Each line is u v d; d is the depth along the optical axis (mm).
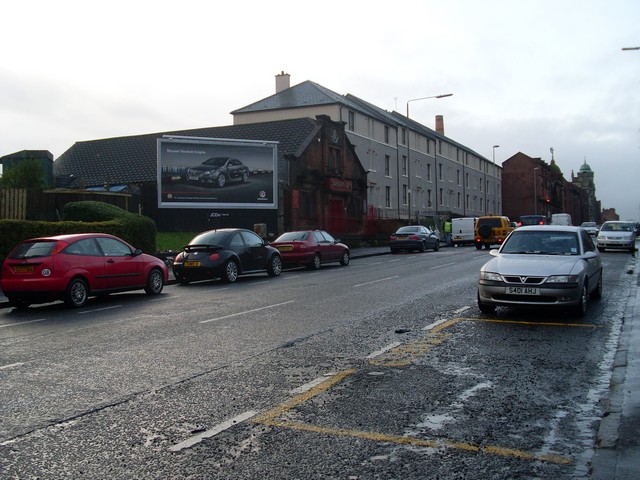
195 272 17797
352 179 42938
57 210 22406
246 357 7609
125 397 5930
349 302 12703
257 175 33219
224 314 11398
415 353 7660
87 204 21453
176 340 8844
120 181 38906
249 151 33094
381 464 4203
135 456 4406
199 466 4207
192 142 31750
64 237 13367
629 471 3936
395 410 5379
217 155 32281
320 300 13156
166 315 11461
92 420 5246
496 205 92938
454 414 5262
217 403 5664
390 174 55438
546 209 108125
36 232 17906
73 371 7043
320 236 23906
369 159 51750
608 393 5844
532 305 10023
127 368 7141
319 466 4180
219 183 32250
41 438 4820
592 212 188125
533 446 4520
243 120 49094
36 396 6016
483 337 8664
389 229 47344
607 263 22844
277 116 47875
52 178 35500
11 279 12828
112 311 12289
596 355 7477
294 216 35781
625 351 7523
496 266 10508
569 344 8141
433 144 66688
